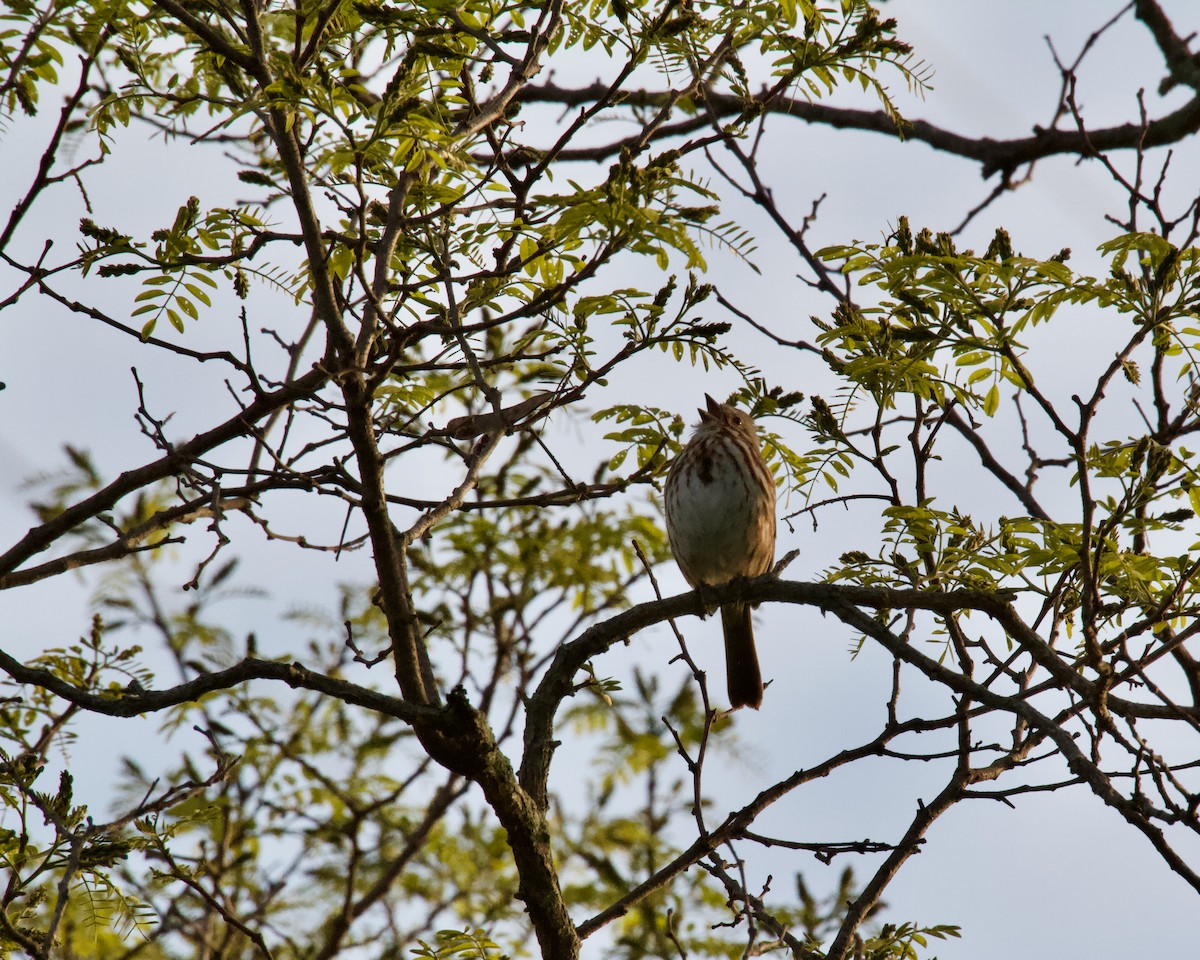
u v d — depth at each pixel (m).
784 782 9.75
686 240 7.36
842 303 9.89
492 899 15.69
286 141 7.94
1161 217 11.12
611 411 10.62
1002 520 9.38
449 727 8.43
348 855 15.66
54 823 8.34
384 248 8.38
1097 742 8.92
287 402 9.96
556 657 10.34
